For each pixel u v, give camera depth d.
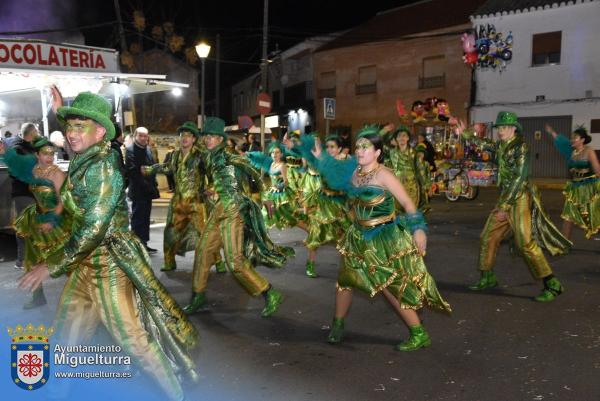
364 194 4.02
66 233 4.77
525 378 3.78
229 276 6.78
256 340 4.57
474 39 23.64
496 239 5.88
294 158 7.61
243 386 3.68
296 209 7.61
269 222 7.55
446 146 17.28
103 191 2.85
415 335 4.28
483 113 23.97
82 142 2.93
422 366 4.00
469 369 3.95
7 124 12.44
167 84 11.03
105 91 11.20
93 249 2.85
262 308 5.46
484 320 5.04
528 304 5.53
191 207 6.69
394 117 27.50
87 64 10.14
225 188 4.90
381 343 4.48
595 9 20.83
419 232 3.87
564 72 21.81
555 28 21.83
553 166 22.42
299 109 31.83
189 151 6.68
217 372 3.91
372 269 4.06
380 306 5.50
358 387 3.66
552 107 22.17
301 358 4.17
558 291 5.59
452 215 12.45
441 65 25.67
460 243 8.88
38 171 4.84
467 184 15.35
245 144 16.81
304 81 32.06
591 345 4.39
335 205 6.38
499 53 23.20
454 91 25.11
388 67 27.47
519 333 4.69
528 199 5.59
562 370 3.91
